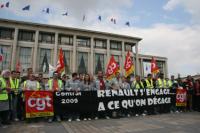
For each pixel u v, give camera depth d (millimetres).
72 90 8977
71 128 6859
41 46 43188
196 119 8555
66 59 44906
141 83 11273
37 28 42625
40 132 6262
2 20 40062
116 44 50469
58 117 8484
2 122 7656
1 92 7434
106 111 9250
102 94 9320
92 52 46781
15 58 40281
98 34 47781
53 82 9305
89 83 10031
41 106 8297
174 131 6234
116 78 11656
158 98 10625
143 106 10117
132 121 8172
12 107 8531
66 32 44906
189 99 11750
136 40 51438
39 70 41875
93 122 8062
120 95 9672
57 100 8570
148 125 7266
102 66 47844
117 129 6641
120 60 49719
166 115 9883
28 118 8297
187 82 12148
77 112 8750
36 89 9055
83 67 45969
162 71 56125
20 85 9055
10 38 41312
